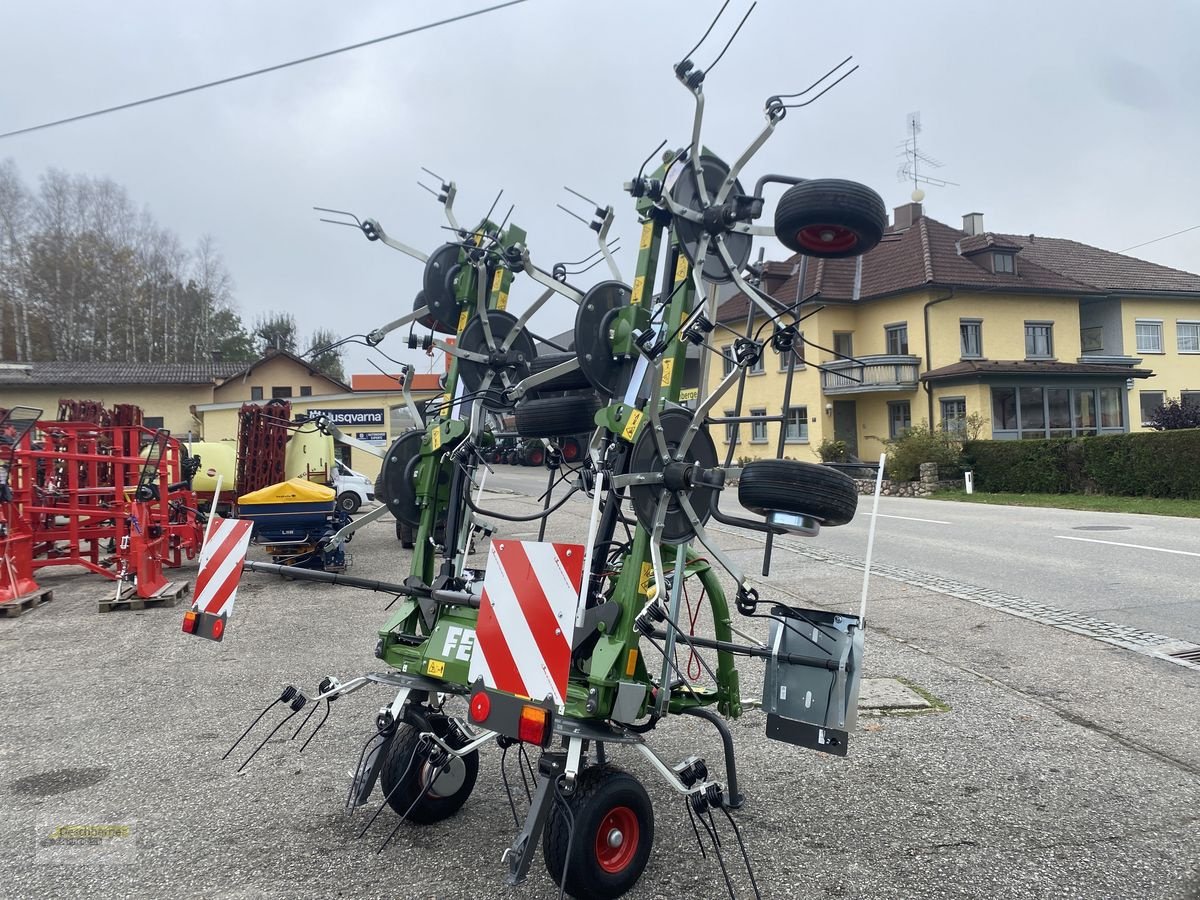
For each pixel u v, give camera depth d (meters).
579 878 3.04
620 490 3.54
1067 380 30.53
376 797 4.25
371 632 8.05
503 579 3.04
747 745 4.92
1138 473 20.03
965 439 25.30
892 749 4.80
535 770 4.47
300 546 11.29
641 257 3.87
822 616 3.54
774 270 31.70
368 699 5.90
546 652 2.87
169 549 12.10
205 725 5.39
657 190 3.72
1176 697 5.61
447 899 3.23
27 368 37.78
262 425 14.29
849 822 3.89
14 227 53.25
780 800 4.14
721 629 4.23
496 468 42.53
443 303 4.70
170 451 13.61
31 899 3.30
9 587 9.49
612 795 3.14
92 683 6.41
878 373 29.30
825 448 28.03
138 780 4.49
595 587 3.81
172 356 58.38
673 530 3.65
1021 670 6.28
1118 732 5.01
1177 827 3.81
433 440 4.33
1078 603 8.43
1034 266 33.28
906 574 10.30
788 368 3.53
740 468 3.61
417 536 4.39
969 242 31.50
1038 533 14.06
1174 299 36.31
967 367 28.38
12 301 52.22
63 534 10.92
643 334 3.74
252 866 3.53
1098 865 3.47
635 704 3.26
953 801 4.11
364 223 4.57
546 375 4.22
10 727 5.41
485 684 3.04
